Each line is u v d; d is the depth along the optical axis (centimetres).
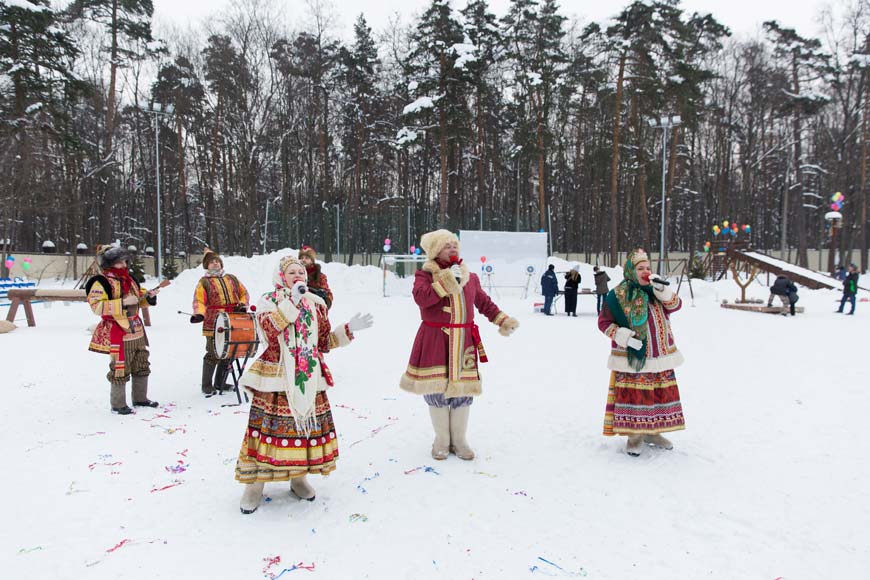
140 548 297
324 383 350
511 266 2402
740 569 277
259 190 3825
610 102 3438
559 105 3672
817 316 1533
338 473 406
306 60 3359
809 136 4112
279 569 278
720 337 1086
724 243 3158
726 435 484
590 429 507
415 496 365
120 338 543
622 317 439
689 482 385
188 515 336
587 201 4422
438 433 433
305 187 3912
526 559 287
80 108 3444
